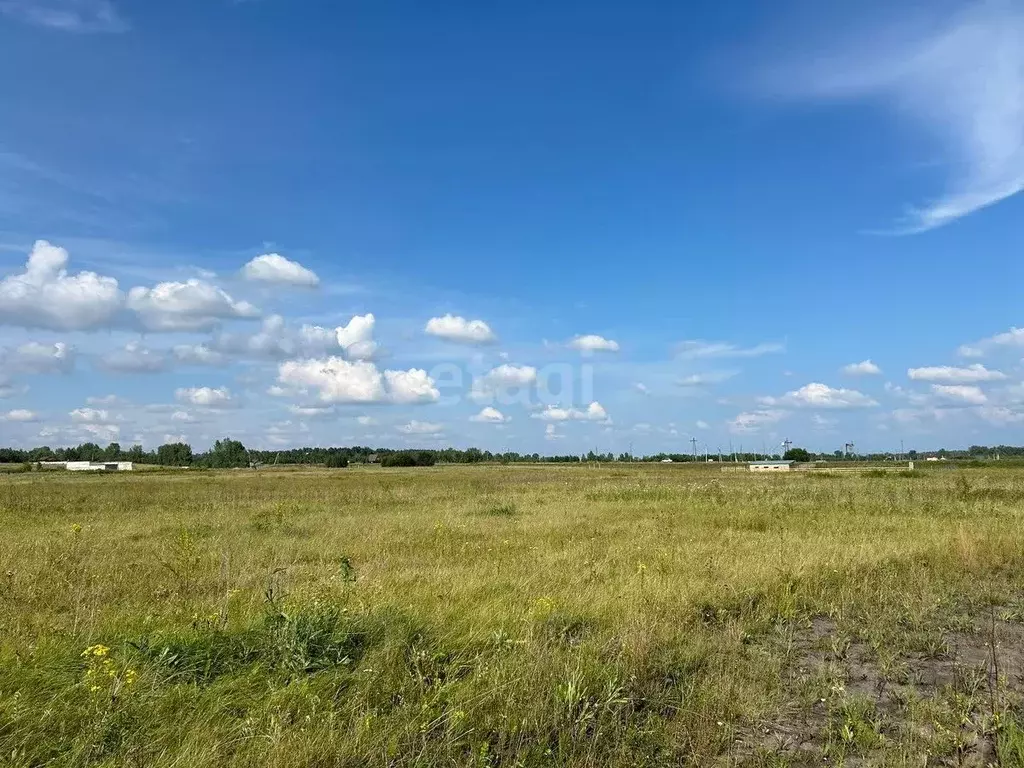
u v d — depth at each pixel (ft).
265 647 18.69
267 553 39.73
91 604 25.94
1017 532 46.01
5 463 401.49
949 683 18.31
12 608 25.41
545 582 29.53
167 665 17.22
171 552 38.86
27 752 13.05
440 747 13.51
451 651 19.26
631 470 240.73
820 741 14.83
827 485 103.50
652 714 15.39
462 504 75.46
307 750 12.89
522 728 14.42
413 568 33.68
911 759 13.62
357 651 18.92
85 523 55.98
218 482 142.10
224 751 13.12
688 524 53.83
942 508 64.54
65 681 16.03
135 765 12.54
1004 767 13.46
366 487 111.24
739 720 15.67
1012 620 25.46
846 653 21.09
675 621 22.62
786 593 27.40
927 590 28.60
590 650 18.81
